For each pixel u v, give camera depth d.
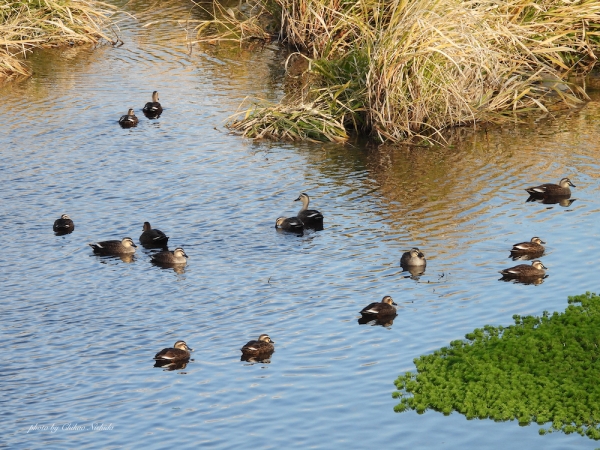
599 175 32.62
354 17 40.53
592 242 26.77
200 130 38.50
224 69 46.75
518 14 40.28
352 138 37.75
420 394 19.09
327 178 33.19
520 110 39.56
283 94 42.19
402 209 30.08
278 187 32.31
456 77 37.78
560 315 22.03
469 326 22.12
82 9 53.25
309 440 17.83
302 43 47.94
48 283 25.50
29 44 51.44
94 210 30.56
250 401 19.33
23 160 35.03
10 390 20.14
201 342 22.06
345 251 27.02
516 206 30.02
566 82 41.16
